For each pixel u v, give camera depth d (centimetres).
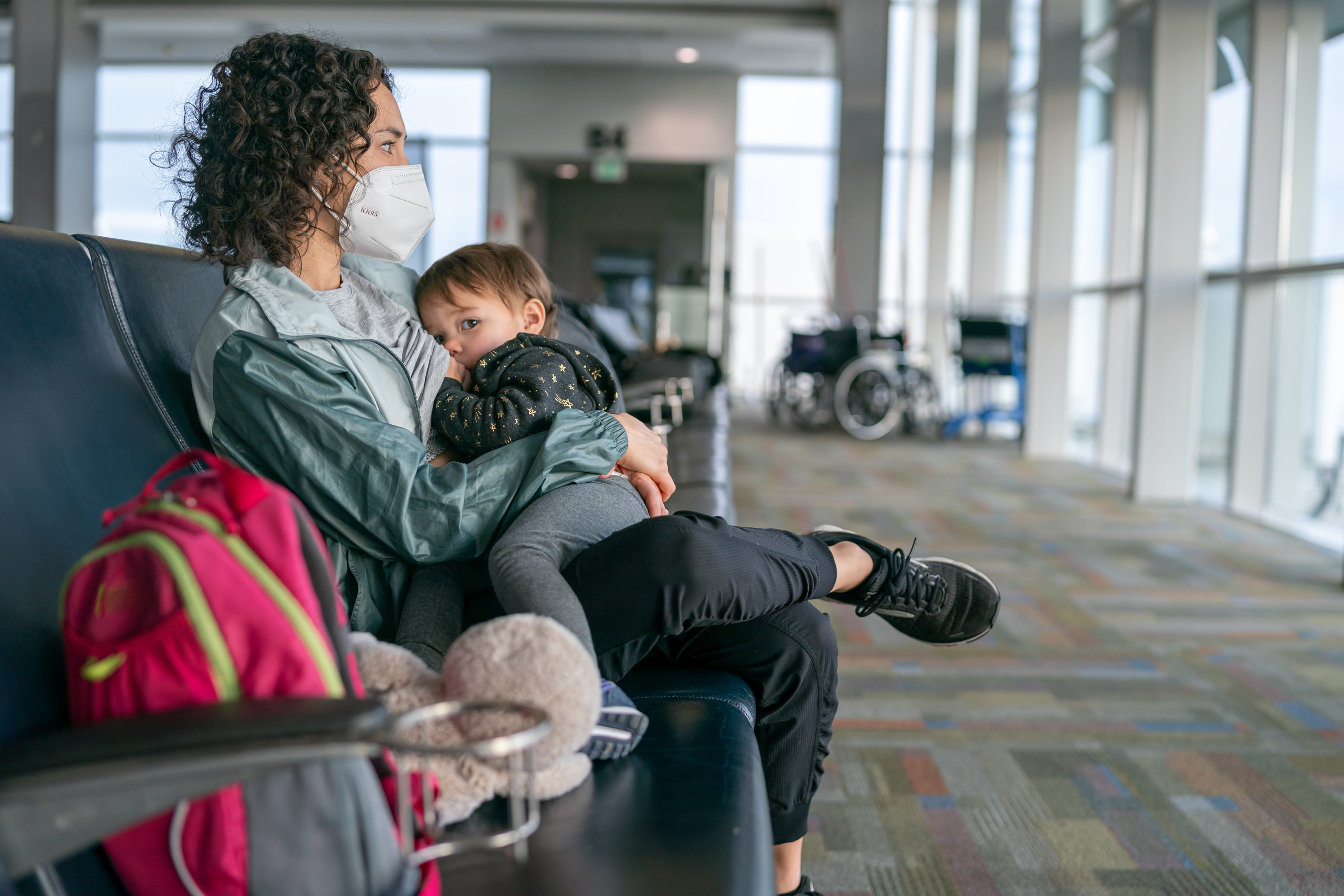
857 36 893
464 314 134
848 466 629
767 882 76
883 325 915
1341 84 416
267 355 104
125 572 66
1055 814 178
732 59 1135
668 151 1195
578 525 108
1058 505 499
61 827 57
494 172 1206
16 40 985
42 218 992
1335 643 279
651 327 1515
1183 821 175
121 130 1199
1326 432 419
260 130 108
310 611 67
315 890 64
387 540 105
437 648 103
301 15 990
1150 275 507
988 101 856
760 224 1218
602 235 1511
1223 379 511
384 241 118
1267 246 464
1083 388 697
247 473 69
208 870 63
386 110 117
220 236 112
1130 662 262
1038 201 686
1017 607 313
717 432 308
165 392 110
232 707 61
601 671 108
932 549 394
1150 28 512
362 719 58
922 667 258
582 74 1186
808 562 119
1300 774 195
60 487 87
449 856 76
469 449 119
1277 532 434
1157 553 393
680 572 104
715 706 107
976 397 873
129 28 1038
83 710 66
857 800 183
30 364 92
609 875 73
